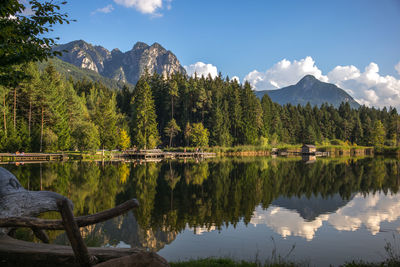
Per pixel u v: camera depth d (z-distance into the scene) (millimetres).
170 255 10125
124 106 99438
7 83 6605
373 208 18375
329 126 135250
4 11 5531
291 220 15219
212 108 89812
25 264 3652
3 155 43125
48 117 52906
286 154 91875
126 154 67500
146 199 19812
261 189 24969
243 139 91438
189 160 60656
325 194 23125
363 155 89562
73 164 42531
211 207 17875
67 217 3090
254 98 102312
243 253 10430
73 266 3537
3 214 4512
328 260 9734
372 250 10836
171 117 91938
